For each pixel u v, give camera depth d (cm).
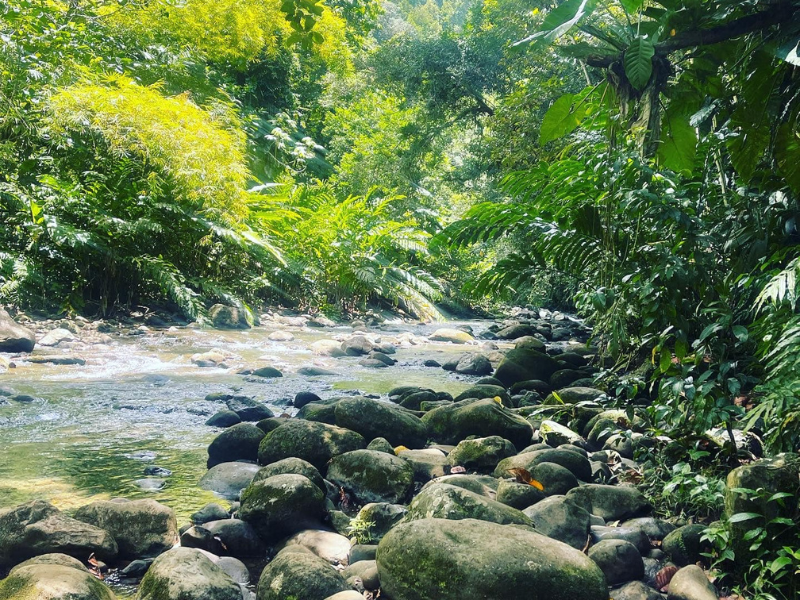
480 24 1894
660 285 355
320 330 1081
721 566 272
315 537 297
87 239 930
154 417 500
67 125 1005
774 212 380
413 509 295
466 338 1079
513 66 1430
